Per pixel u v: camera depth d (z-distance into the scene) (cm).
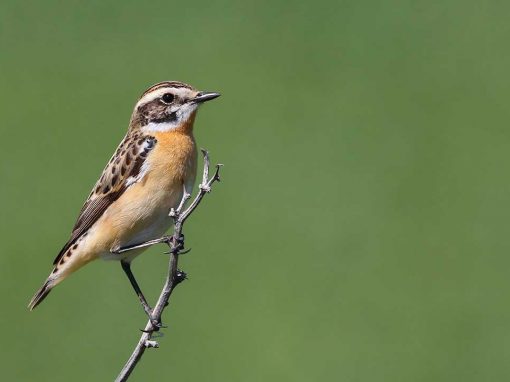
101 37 2131
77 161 1884
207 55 2089
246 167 1892
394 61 2117
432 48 2155
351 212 1823
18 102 1992
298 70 2089
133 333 1631
